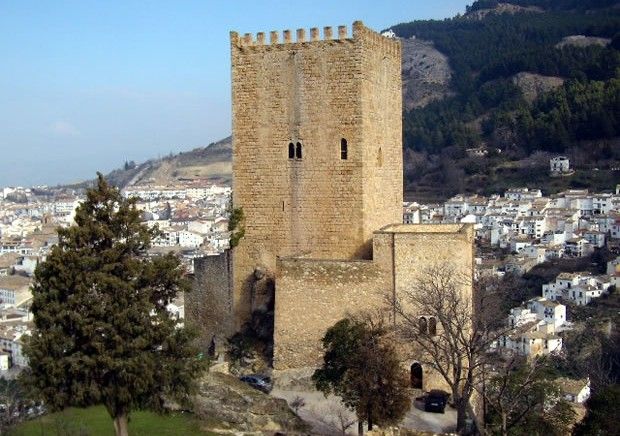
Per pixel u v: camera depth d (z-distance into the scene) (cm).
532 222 19750
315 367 4741
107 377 3189
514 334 9644
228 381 4372
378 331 4144
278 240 5159
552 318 12331
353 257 4997
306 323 4766
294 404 4409
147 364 3144
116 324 3123
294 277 4781
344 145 4994
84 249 3198
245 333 5200
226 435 3731
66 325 3130
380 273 4638
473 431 3984
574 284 14412
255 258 5216
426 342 4472
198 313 5566
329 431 4022
